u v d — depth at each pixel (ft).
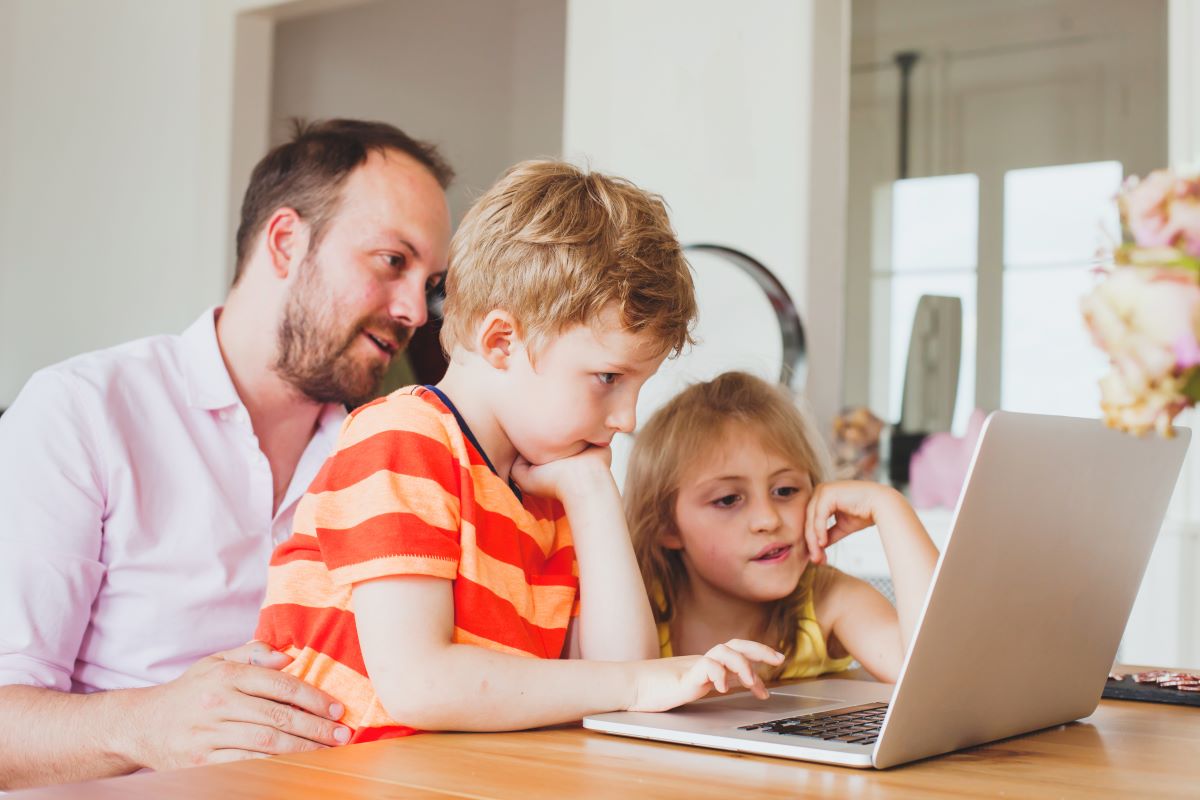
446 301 3.41
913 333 16.75
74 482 4.21
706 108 9.05
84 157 13.88
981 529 2.51
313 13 12.21
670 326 3.21
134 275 13.20
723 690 2.78
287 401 4.80
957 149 18.08
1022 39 17.57
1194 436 7.08
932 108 18.26
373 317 4.81
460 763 2.35
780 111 8.66
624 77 9.52
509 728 2.74
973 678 2.64
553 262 3.10
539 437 3.26
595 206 3.20
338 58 14.14
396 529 2.86
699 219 9.05
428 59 15.15
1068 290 17.11
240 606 4.52
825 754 2.48
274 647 3.31
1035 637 2.84
